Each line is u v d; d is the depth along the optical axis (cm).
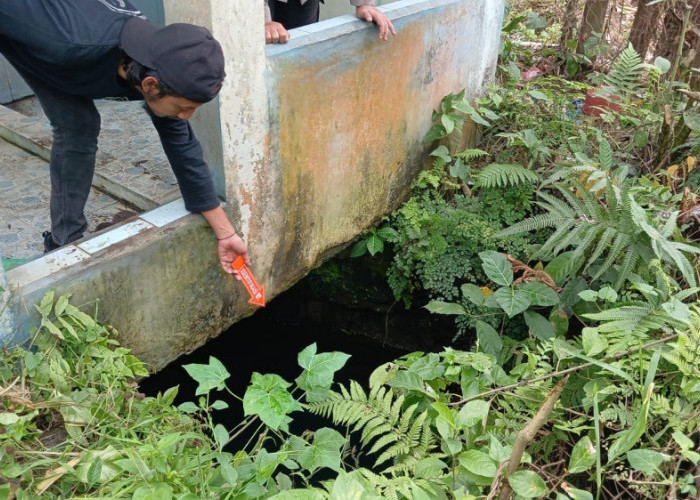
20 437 163
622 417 212
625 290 299
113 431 191
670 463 199
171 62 182
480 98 400
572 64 491
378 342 410
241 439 366
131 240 230
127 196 290
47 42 185
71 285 210
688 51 423
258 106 251
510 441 221
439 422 190
